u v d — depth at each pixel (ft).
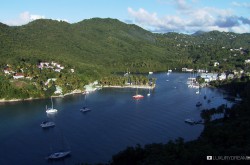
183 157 441.68
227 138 533.55
